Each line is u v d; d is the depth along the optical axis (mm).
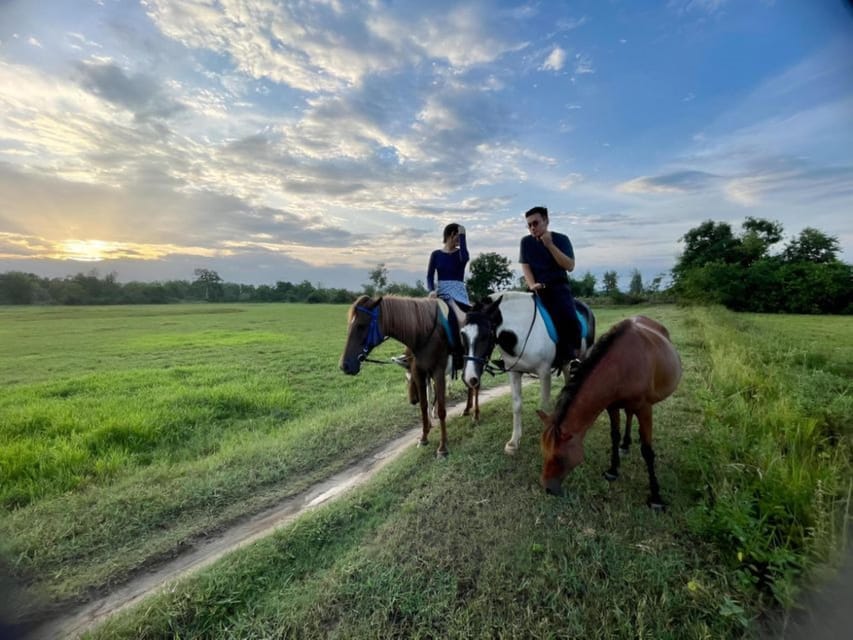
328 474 4230
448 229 4785
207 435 5691
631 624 2088
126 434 5367
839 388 5371
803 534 2342
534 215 3979
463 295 4840
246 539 3154
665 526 2799
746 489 2742
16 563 2809
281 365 10906
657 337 3422
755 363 6965
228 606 2361
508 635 2094
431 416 5691
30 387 8312
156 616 2262
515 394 4176
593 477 3521
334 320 29734
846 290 23250
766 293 26578
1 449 4715
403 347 14867
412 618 2229
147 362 11797
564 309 4102
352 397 7691
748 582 2145
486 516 3029
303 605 2322
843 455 3109
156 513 3445
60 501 3658
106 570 2779
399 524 3002
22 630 2314
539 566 2504
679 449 3996
